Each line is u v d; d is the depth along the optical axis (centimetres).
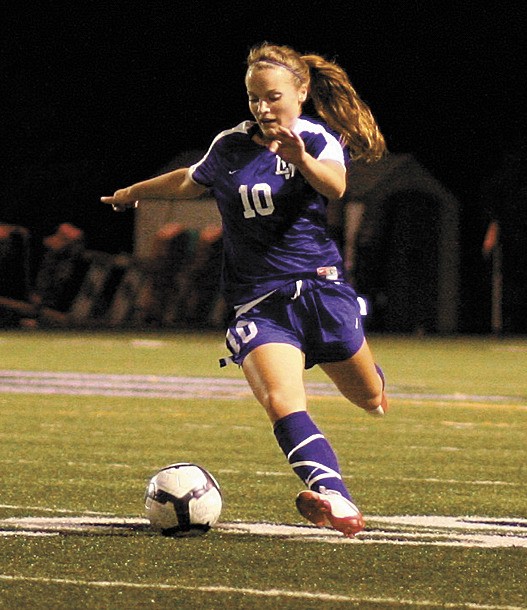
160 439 2936
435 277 9762
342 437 3056
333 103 1619
